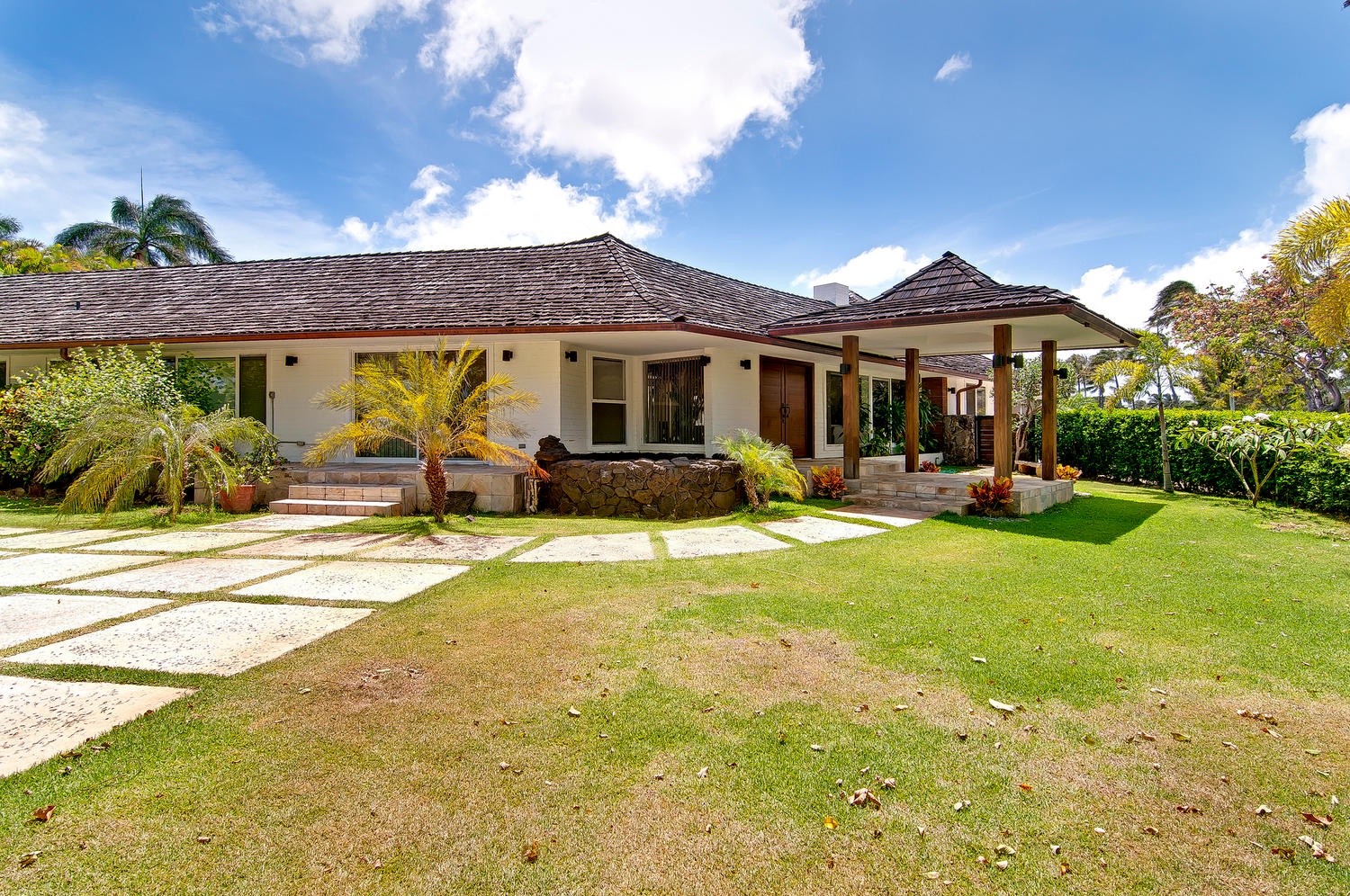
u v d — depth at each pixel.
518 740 2.95
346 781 2.61
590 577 5.94
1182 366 13.95
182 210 38.75
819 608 4.97
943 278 12.02
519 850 2.23
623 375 13.54
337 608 4.92
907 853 2.24
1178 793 2.61
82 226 36.59
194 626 4.47
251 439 10.67
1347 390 25.56
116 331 12.65
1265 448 11.10
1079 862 2.21
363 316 11.93
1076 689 3.55
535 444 11.82
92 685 3.47
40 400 10.95
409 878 2.09
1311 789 2.64
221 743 2.88
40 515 9.72
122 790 2.52
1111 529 8.73
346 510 9.80
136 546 7.35
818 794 2.56
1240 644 4.25
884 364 17.19
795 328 11.59
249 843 2.23
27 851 2.17
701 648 4.12
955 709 3.30
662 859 2.20
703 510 9.99
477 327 10.82
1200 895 2.06
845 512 10.32
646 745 2.92
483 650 4.05
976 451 19.80
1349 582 5.85
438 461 9.20
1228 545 7.60
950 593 5.44
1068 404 19.58
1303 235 8.74
